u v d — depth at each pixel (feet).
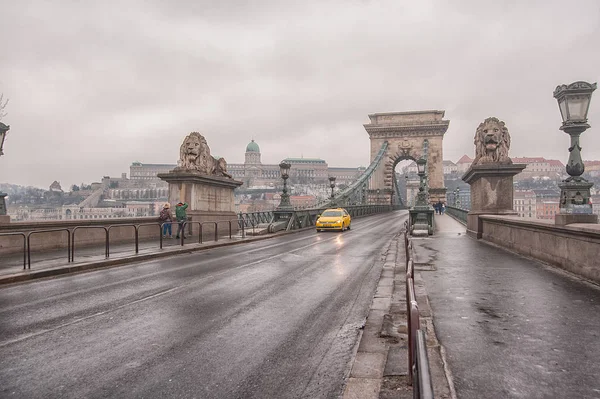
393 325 18.67
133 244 55.36
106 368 14.56
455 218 129.49
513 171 56.75
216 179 76.02
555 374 12.51
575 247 28.37
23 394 12.57
